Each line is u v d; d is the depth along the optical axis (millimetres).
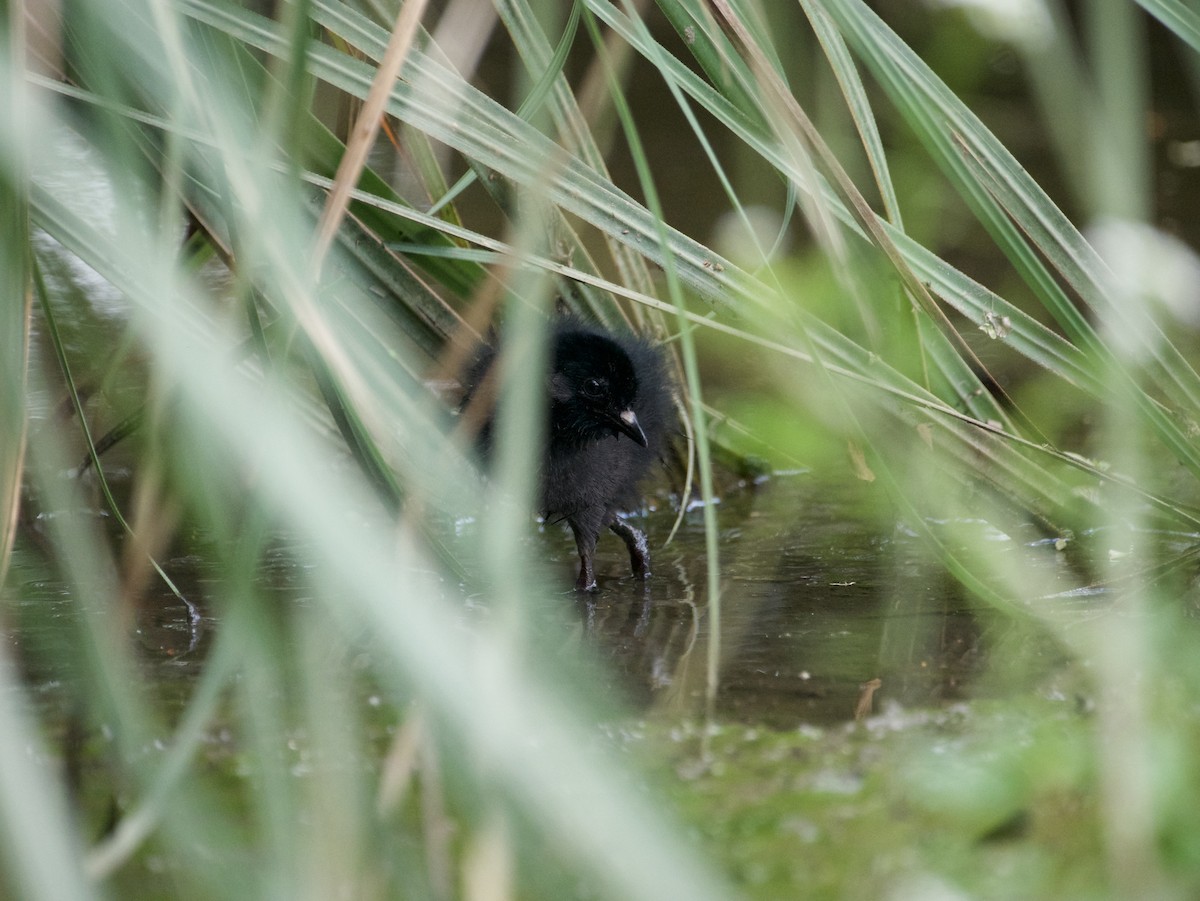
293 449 4473
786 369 11211
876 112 18000
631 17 6301
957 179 7504
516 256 5062
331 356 5324
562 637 7641
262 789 4996
